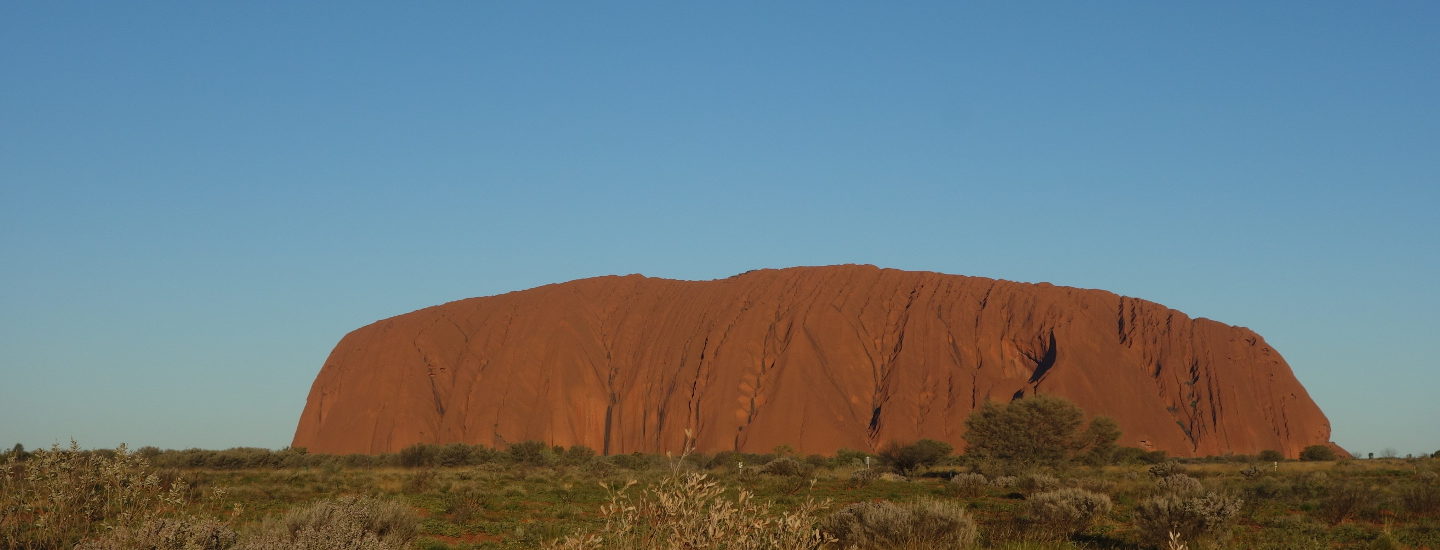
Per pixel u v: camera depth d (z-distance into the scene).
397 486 31.80
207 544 9.66
